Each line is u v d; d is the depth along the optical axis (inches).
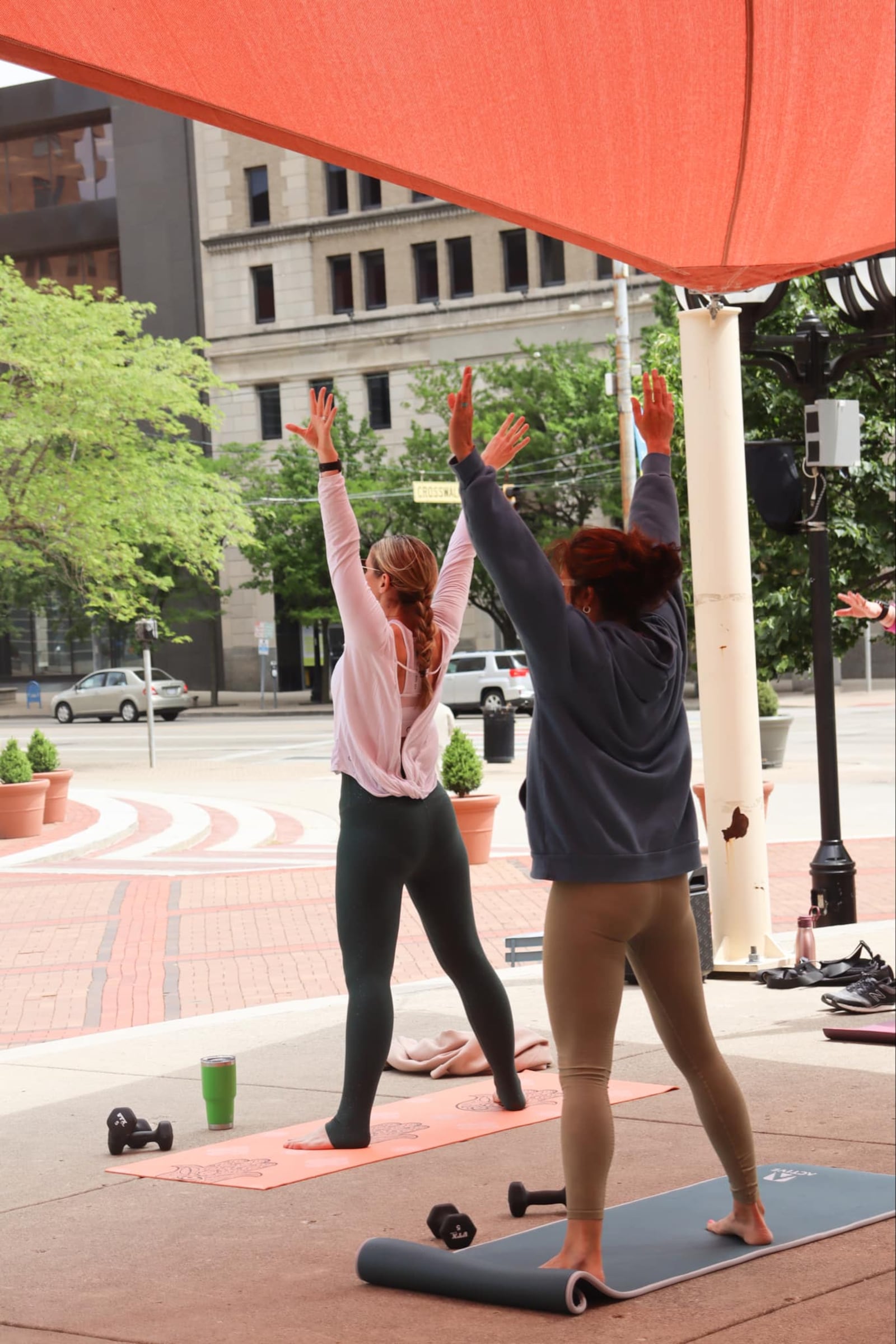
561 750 144.1
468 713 1558.8
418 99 171.2
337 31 152.3
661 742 149.6
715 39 165.2
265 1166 196.4
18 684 2319.1
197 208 2164.1
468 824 551.2
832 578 559.2
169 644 2215.8
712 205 209.9
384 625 200.7
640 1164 193.9
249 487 1927.9
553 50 163.5
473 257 2028.8
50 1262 162.9
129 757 1165.1
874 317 355.6
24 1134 216.5
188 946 408.2
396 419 2084.2
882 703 1502.2
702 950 323.6
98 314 1152.8
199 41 152.7
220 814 756.0
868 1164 190.5
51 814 717.3
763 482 360.2
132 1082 247.1
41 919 459.5
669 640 150.9
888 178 203.3
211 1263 161.2
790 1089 227.9
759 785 333.1
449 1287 148.1
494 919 439.5
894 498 567.2
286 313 2134.6
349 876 203.9
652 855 145.7
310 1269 158.7
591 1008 144.9
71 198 2263.8
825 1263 156.3
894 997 288.0
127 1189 188.9
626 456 1210.6
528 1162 195.9
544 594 142.6
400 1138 208.7
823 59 170.7
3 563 1152.2
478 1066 247.9
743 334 347.3
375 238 2082.9
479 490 142.8
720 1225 163.8
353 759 203.3
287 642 2172.7
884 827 609.6
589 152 190.4
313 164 2111.2
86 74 160.1
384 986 205.5
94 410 1111.6
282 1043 274.8
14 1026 313.7
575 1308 141.7
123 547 1120.2
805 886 479.8
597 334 1946.4
